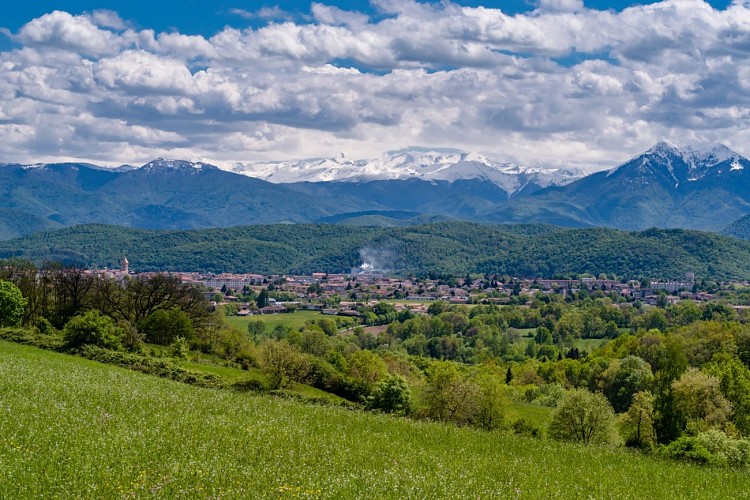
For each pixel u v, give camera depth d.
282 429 38.22
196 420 37.62
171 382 59.47
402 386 71.38
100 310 105.56
